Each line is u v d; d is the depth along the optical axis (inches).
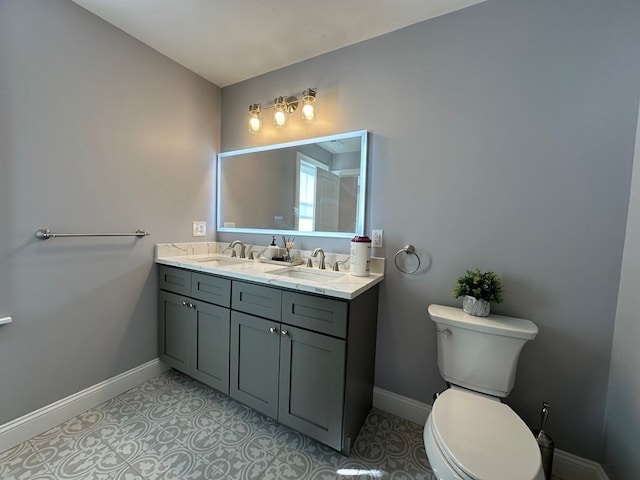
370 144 66.5
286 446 55.0
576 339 49.1
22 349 54.2
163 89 75.5
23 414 54.6
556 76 49.1
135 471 48.4
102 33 62.6
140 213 72.3
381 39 64.9
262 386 58.8
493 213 54.7
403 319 64.1
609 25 45.6
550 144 49.8
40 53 53.9
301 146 76.4
